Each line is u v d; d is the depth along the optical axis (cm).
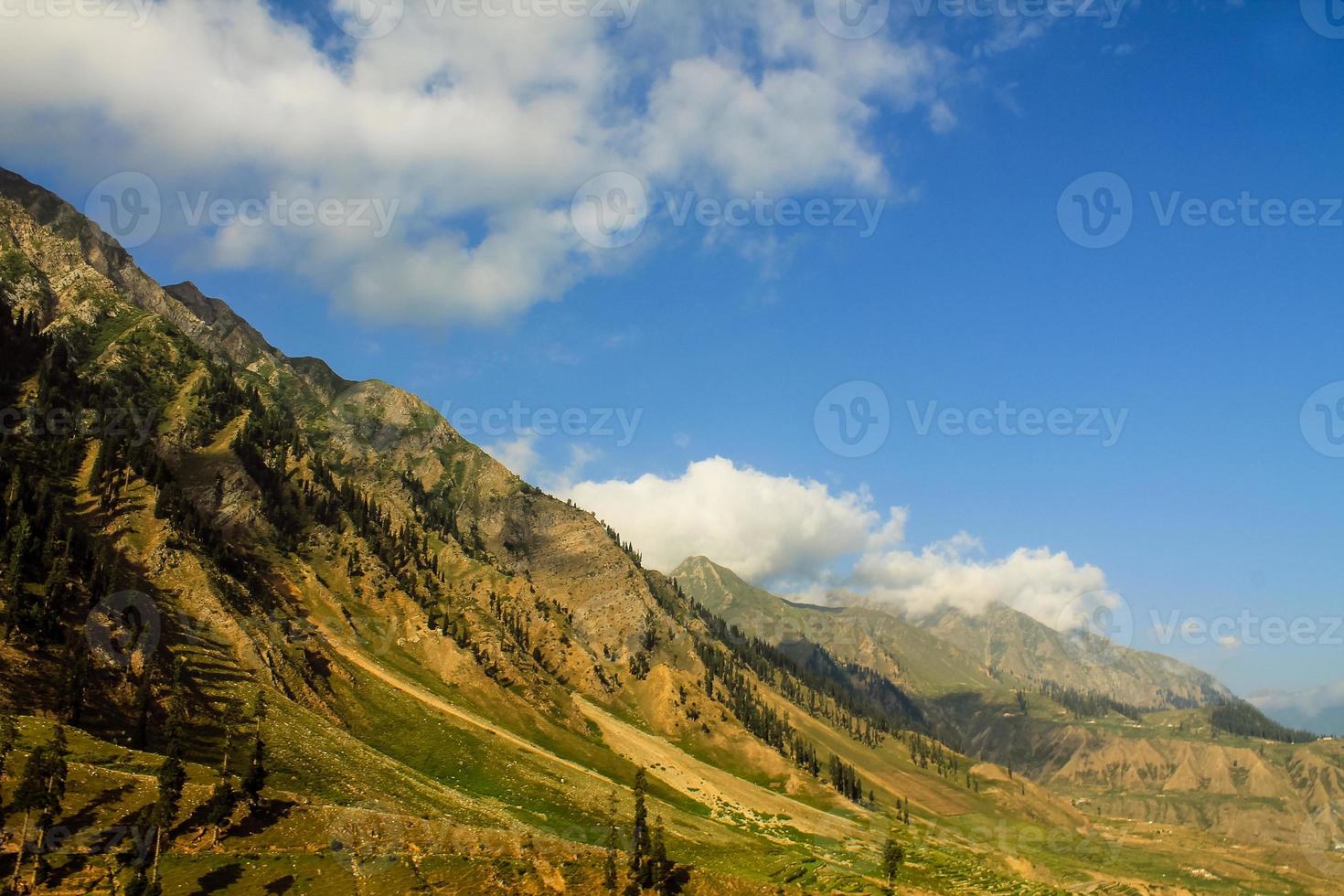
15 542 14450
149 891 9256
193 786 11581
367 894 10581
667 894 13638
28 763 9569
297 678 17650
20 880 9012
